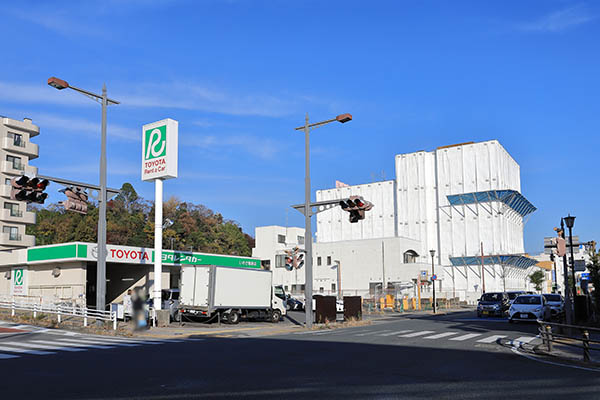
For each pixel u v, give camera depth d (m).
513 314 26.94
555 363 12.71
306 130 25.92
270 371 11.02
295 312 44.31
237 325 27.36
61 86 20.75
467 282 75.25
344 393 8.54
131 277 42.66
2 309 32.25
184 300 27.09
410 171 82.69
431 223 80.19
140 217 82.81
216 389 8.84
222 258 46.47
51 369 11.12
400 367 11.72
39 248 39.34
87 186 21.52
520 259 76.12
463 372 11.02
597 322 25.33
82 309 23.78
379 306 52.12
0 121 60.75
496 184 75.62
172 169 28.28
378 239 67.69
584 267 29.36
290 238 76.75
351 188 88.94
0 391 8.58
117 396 8.20
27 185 16.66
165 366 11.71
